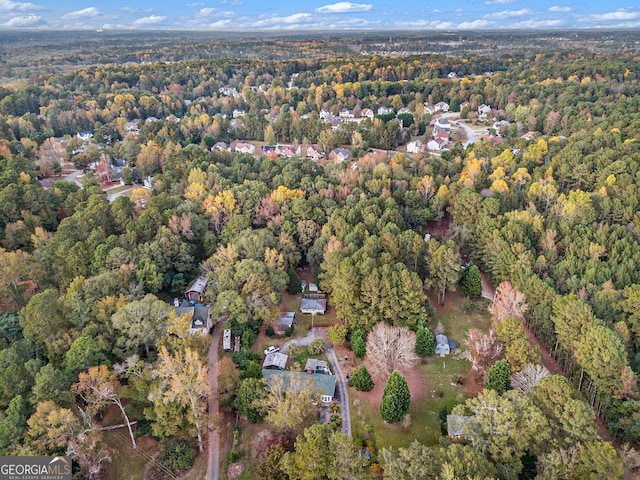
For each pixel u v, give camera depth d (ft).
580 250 315.17
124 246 311.27
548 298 269.03
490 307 283.18
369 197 408.26
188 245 329.52
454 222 389.19
